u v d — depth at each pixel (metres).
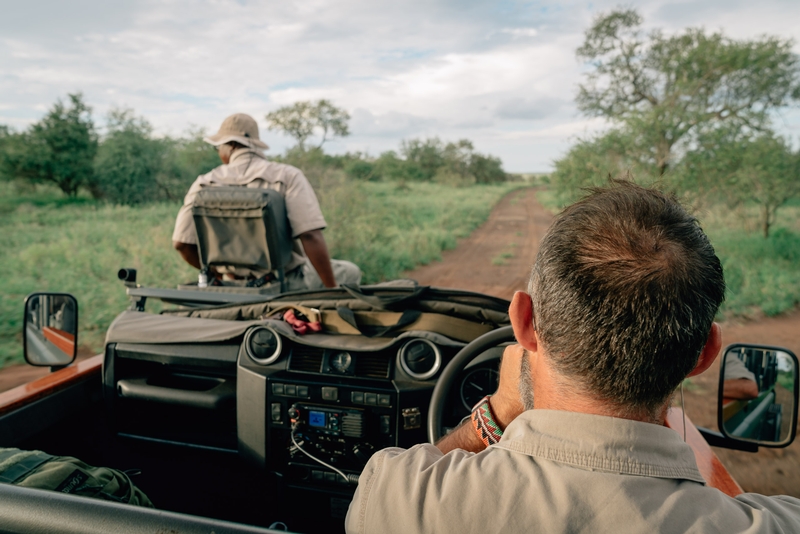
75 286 7.52
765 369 1.69
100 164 22.53
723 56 15.48
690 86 15.50
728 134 13.34
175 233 3.43
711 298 0.70
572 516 0.68
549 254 0.75
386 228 14.63
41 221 14.83
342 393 1.70
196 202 3.07
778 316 7.59
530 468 0.73
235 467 2.03
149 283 7.93
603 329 0.68
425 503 0.75
